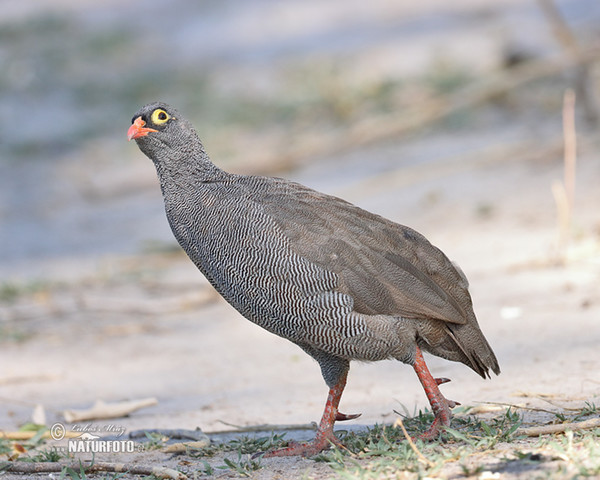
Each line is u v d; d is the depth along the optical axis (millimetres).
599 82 20469
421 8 32500
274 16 35219
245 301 7629
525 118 21578
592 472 5906
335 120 24625
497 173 18391
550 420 7488
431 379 7496
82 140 27406
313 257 7395
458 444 7062
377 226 7734
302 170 21516
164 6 39625
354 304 7406
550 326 10562
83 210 22156
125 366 11492
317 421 8555
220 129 25641
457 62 25578
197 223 7828
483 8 30703
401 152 21266
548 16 21547
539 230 14719
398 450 6883
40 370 11570
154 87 30531
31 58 34625
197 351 11883
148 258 17828
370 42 30094
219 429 8594
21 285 16219
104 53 34719
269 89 28406
